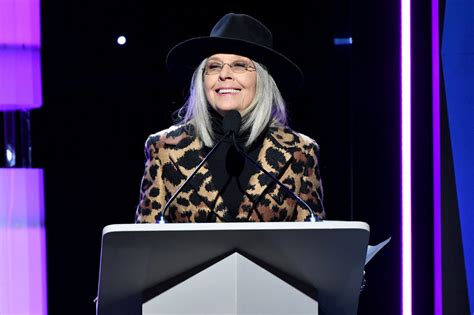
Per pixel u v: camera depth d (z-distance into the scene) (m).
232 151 5.98
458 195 9.21
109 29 11.11
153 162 6.04
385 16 9.94
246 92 5.90
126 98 11.30
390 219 9.88
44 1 11.12
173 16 10.98
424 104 9.51
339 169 10.75
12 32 11.14
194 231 3.82
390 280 9.81
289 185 5.91
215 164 5.95
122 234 3.77
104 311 4.23
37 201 11.59
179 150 6.01
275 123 6.21
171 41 11.05
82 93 11.30
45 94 11.28
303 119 10.83
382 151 9.95
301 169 6.02
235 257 4.04
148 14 11.02
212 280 4.07
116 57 11.14
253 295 4.09
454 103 9.23
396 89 9.84
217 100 5.88
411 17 9.55
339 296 4.29
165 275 4.07
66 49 11.18
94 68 11.19
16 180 11.47
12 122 11.35
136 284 4.08
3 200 11.52
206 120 6.01
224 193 5.87
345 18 10.55
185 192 5.88
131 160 11.50
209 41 5.86
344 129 10.71
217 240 3.91
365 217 10.02
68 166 11.49
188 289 4.08
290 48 10.74
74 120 11.35
